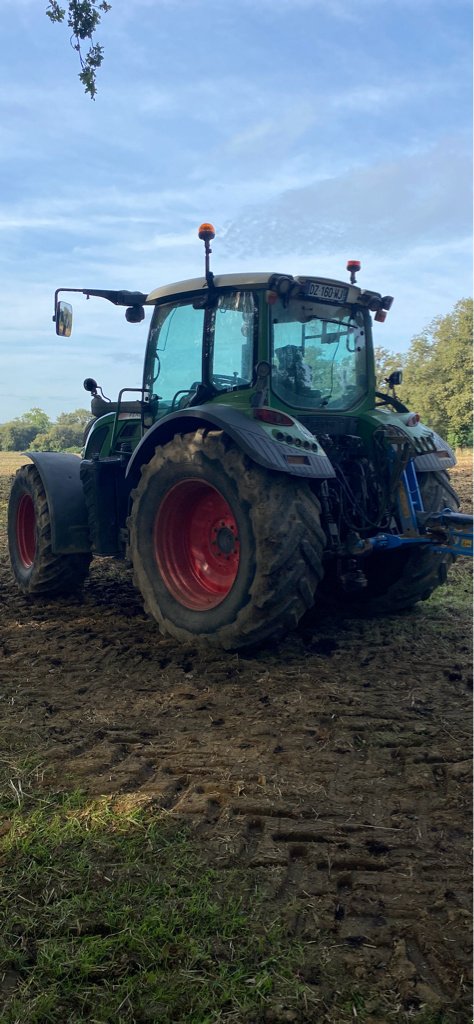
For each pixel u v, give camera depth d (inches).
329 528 181.8
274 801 106.6
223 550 186.5
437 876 88.4
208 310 193.0
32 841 95.8
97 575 279.4
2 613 226.1
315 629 198.7
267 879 87.9
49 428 2903.5
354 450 199.0
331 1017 68.1
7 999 70.5
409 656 175.2
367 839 96.4
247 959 74.9
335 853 93.4
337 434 198.8
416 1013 68.4
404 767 117.2
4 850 94.3
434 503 210.8
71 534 228.1
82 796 108.0
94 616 219.1
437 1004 69.2
